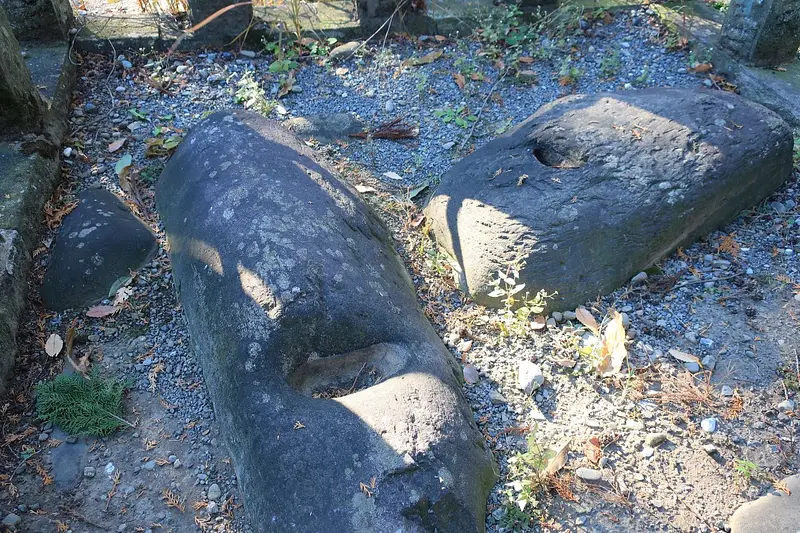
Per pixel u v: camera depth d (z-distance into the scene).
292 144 3.20
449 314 2.98
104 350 2.85
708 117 3.23
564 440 2.50
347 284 2.51
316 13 4.72
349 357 2.44
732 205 3.24
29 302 3.00
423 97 4.19
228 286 2.51
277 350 2.33
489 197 3.12
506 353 2.81
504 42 4.60
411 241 3.31
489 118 4.03
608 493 2.34
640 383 2.65
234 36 4.47
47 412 2.61
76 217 3.25
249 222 2.65
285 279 2.44
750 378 2.67
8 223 3.04
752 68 4.13
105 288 3.03
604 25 4.74
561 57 4.48
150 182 3.55
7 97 3.29
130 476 2.47
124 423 2.60
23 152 3.38
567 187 3.02
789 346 2.76
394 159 3.77
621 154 3.09
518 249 2.90
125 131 3.89
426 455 2.10
